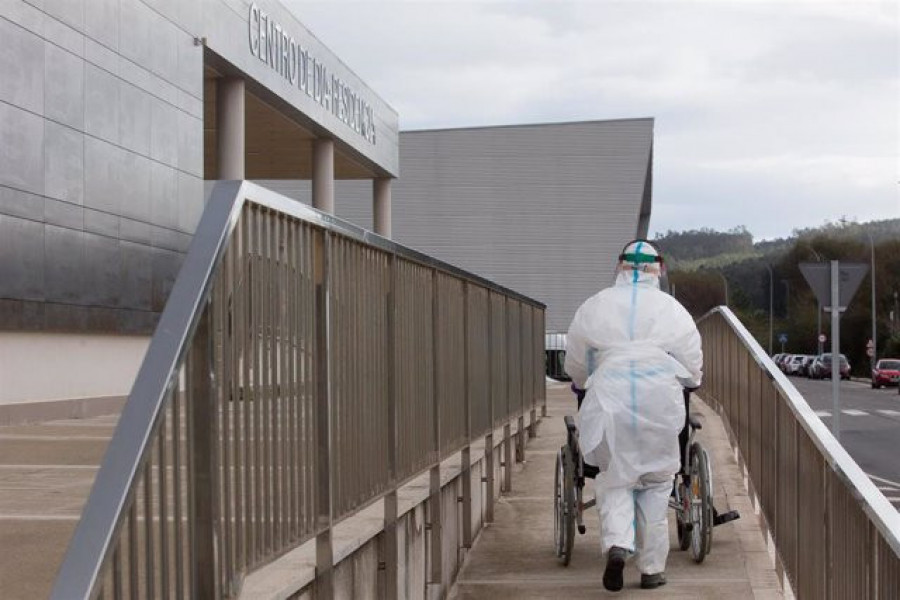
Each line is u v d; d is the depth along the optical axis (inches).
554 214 2982.3
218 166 1012.5
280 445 162.6
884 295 3907.5
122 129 782.5
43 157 681.6
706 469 308.0
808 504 222.1
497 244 2992.1
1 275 635.5
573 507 313.7
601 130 2967.5
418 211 3006.9
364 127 1429.6
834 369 592.7
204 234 134.6
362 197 3021.7
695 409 747.4
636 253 293.1
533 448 566.6
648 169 3243.1
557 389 1419.8
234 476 143.3
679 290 5728.3
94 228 743.7
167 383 116.0
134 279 797.9
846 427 1354.6
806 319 4601.4
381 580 225.6
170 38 856.9
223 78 1011.3
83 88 730.8
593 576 305.3
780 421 283.1
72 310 714.2
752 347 372.8
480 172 3002.0
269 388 157.0
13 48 649.6
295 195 2829.7
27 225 663.8
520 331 510.3
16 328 650.2
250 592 153.9
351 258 200.8
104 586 101.2
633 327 284.2
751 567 307.3
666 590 285.1
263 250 154.6
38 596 184.2
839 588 176.4
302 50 1160.2
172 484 120.3
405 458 242.5
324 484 181.2
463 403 326.3
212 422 131.3
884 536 130.0
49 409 689.0
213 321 132.4
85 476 358.9
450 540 306.2
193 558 129.5
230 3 967.0
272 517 158.7
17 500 300.7
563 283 2974.9
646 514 285.3
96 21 748.0
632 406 276.5
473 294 348.2
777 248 6205.7
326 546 181.2
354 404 201.6
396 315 235.0
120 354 789.9
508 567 319.3
